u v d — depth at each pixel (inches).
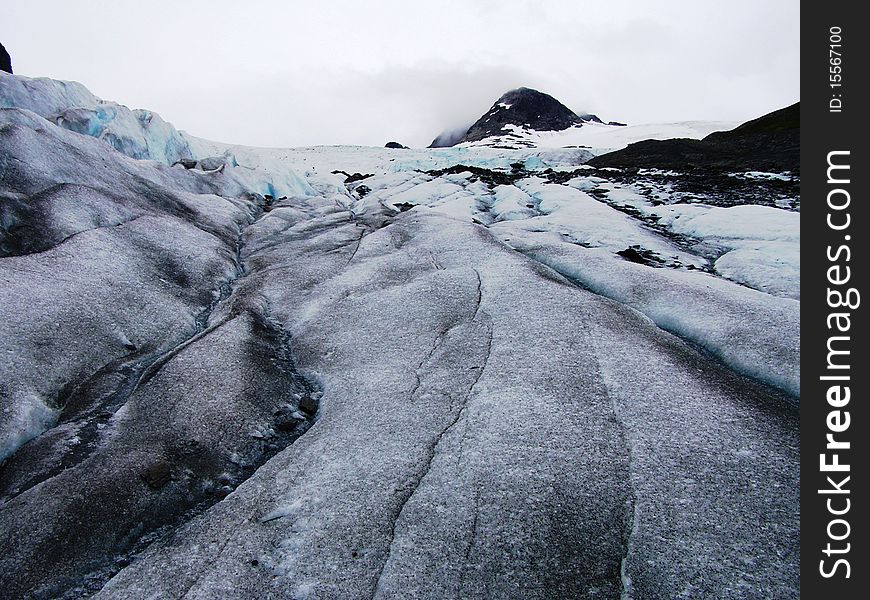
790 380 534.0
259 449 477.1
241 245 1184.2
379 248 1024.2
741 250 1043.3
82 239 807.1
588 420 450.6
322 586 320.8
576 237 1190.3
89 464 422.0
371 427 468.8
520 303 683.4
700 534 342.3
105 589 329.7
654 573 317.4
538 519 355.3
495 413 465.7
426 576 322.3
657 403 474.0
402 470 407.8
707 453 414.0
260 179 1961.1
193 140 2281.0
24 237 789.9
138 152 1675.7
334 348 636.1
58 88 1582.2
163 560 346.9
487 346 587.8
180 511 404.5
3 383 495.2
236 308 740.7
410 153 4249.5
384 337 641.0
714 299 712.4
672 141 3841.0
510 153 4284.0
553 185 1889.8
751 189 1769.2
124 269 780.6
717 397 489.1
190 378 541.6
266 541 355.3
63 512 373.7
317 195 2222.0
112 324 649.6
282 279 883.4
